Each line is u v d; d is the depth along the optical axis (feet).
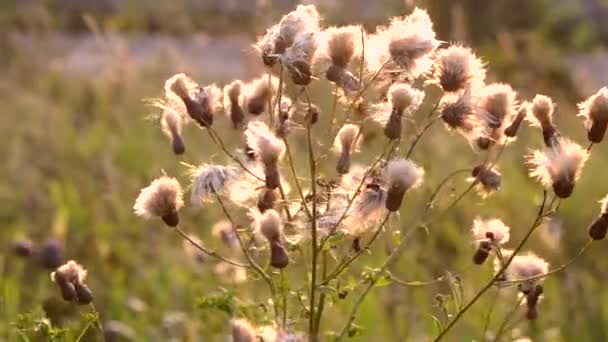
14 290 29.89
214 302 20.11
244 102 19.29
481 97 18.15
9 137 48.32
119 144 47.29
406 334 28.55
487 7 71.46
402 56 17.84
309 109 17.90
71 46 79.30
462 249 32.71
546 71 57.06
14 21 71.00
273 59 17.92
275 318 18.33
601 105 17.57
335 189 18.21
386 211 17.87
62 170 44.34
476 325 27.12
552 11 86.74
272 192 18.11
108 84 56.80
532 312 19.99
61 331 20.53
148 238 36.60
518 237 34.35
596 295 33.91
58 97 58.49
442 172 35.09
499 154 19.01
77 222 38.47
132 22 91.61
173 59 58.49
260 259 22.86
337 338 18.75
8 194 41.01
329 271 20.66
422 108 23.27
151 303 33.55
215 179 18.03
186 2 91.86
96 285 34.06
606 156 44.57
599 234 18.28
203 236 33.86
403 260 29.76
